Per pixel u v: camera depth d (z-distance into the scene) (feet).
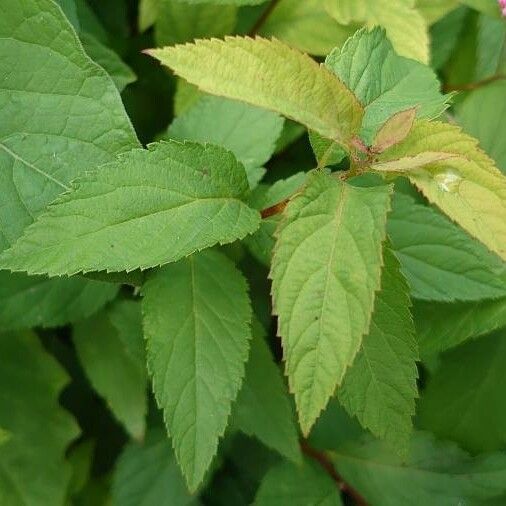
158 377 1.38
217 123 1.51
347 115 1.30
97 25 1.65
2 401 1.69
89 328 1.64
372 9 1.60
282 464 1.60
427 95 1.40
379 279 1.23
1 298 1.56
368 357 1.37
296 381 1.24
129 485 1.66
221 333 1.39
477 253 1.48
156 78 1.71
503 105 1.65
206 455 1.38
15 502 1.68
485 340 1.61
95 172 1.31
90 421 1.77
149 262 1.30
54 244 1.30
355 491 1.60
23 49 1.38
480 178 1.27
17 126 1.39
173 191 1.33
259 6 1.67
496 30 1.68
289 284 1.24
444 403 1.61
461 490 1.58
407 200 1.49
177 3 1.63
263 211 1.40
